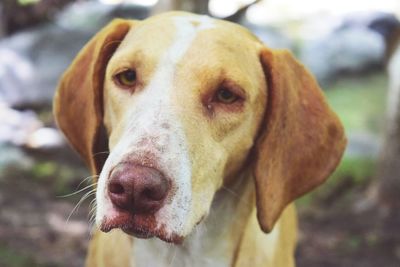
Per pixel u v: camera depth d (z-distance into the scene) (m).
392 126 1.63
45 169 1.74
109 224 0.50
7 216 1.40
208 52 0.56
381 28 2.79
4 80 2.15
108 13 2.48
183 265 0.63
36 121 2.04
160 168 0.49
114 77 0.57
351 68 2.66
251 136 0.59
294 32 2.83
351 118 2.32
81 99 0.64
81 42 2.32
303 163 0.62
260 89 0.59
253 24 2.77
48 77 2.19
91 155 0.62
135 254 0.63
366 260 1.37
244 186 0.62
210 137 0.55
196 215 0.53
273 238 0.67
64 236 1.33
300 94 0.62
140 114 0.53
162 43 0.56
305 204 1.71
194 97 0.54
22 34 2.32
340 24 2.82
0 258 1.14
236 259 0.63
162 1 1.19
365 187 1.77
